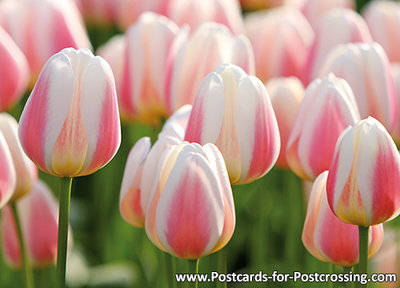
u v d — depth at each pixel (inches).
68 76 36.3
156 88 44.5
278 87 42.9
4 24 47.7
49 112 36.3
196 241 35.9
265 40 48.7
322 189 37.6
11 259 44.6
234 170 37.5
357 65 41.3
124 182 38.4
